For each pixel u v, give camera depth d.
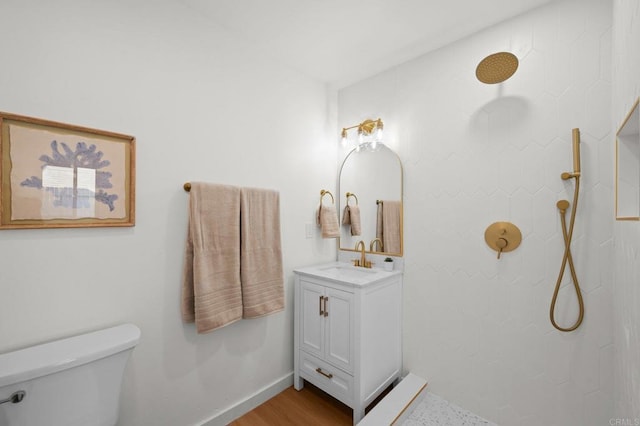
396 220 1.98
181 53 1.45
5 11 1.00
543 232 1.41
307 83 2.12
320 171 2.21
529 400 1.45
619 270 1.09
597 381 1.27
